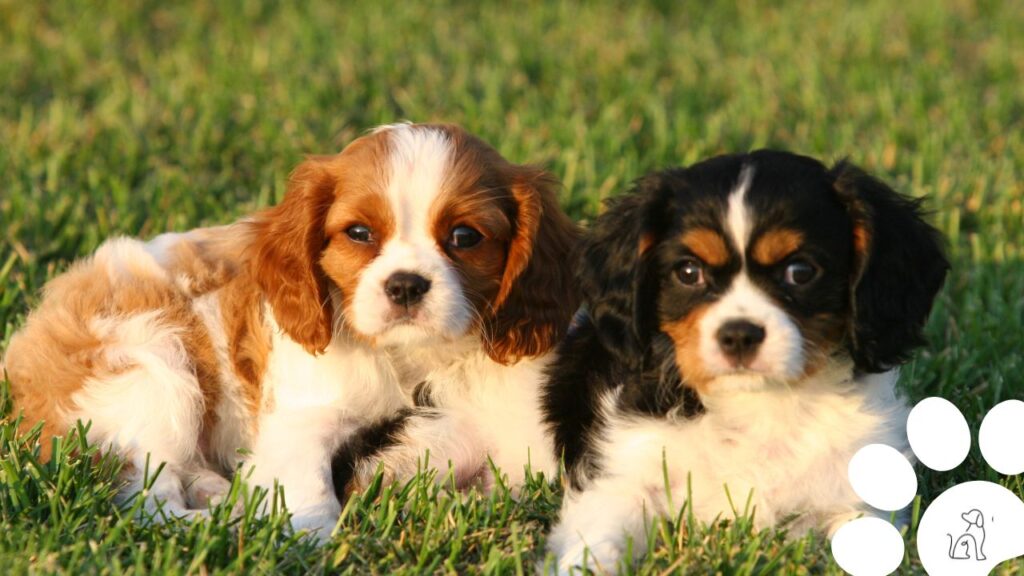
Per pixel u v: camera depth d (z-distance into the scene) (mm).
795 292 3957
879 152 8516
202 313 5023
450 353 4898
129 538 3926
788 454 4305
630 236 4215
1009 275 6691
